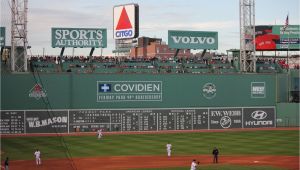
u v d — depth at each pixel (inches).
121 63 3558.1
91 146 2504.9
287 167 1897.1
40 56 3531.0
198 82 3309.5
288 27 4229.8
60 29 3449.8
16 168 1894.7
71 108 3115.2
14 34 3149.6
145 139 2805.1
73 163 2001.7
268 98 3462.1
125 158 2127.2
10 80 3024.1
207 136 2950.3
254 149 2386.8
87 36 3503.9
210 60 3799.2
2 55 3400.6
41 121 3073.3
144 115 3213.6
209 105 3331.7
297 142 2647.6
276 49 4224.9
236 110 3385.8
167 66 3567.9
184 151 2329.0
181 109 3277.6
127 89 3191.4
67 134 3051.2
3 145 2539.4
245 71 3607.3
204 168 1859.0
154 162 2023.9
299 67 3944.4
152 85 3225.9
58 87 3102.9
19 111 3036.4
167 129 3248.0
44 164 1984.5
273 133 3115.2
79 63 3479.3
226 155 2213.3
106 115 3159.5
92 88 3147.1
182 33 3710.6
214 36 3799.2
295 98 3666.3
